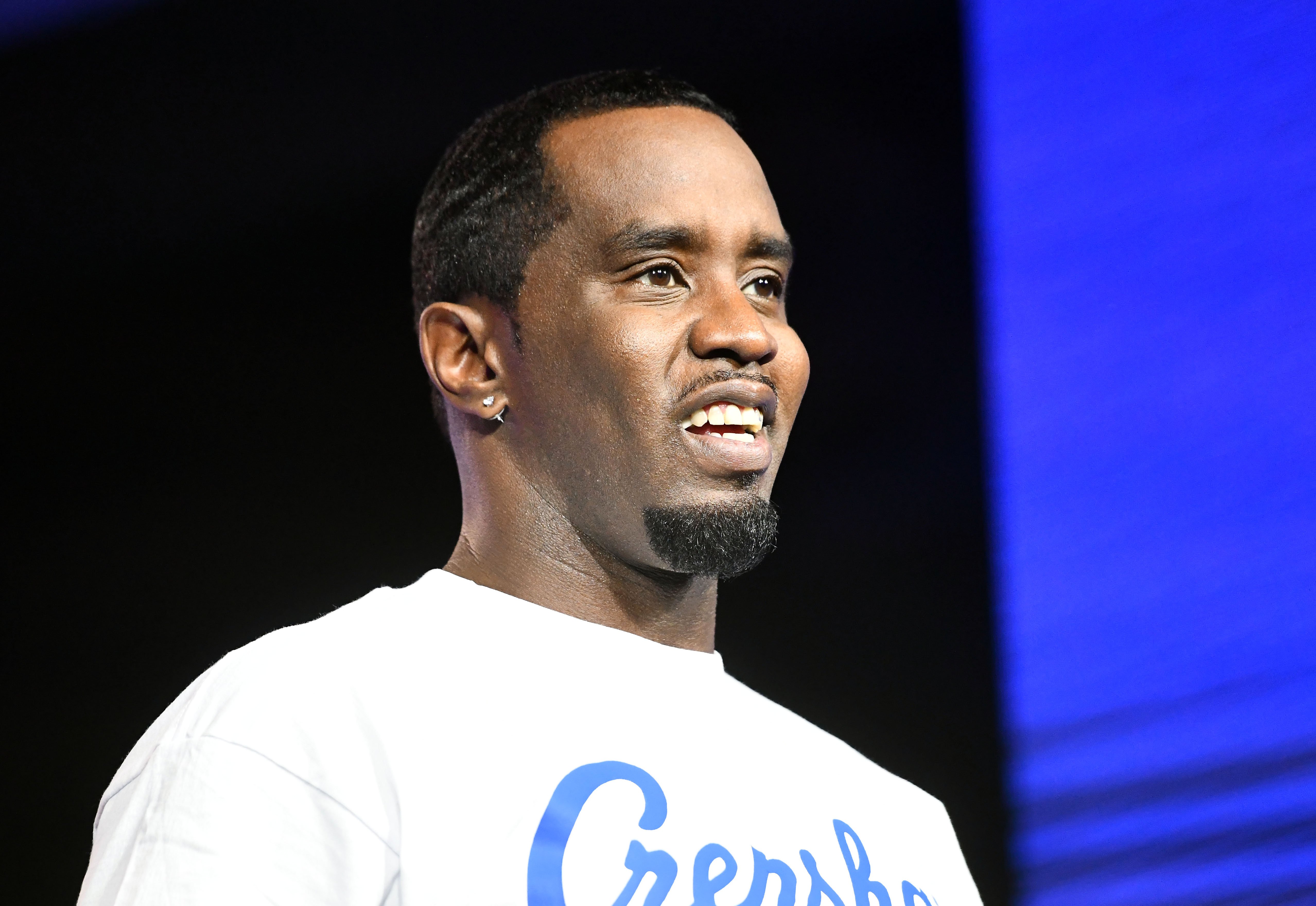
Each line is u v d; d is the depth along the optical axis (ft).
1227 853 31.73
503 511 16.87
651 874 14.20
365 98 35.22
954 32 36.52
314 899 12.89
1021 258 35.63
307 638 14.92
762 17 36.32
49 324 34.78
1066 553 34.12
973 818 33.24
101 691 33.76
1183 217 34.76
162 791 13.48
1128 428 34.27
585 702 15.35
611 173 16.76
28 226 34.60
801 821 15.99
